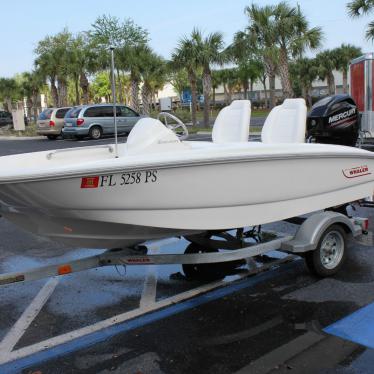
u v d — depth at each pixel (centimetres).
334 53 4462
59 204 372
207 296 462
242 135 557
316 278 497
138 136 425
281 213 470
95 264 434
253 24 2231
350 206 640
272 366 336
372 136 1038
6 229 741
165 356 355
